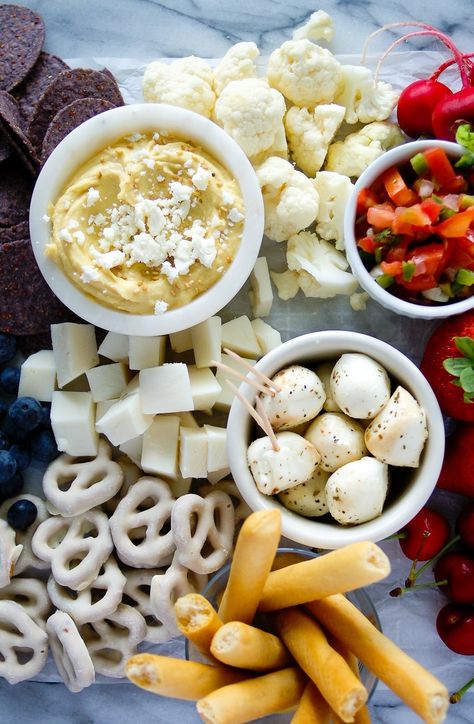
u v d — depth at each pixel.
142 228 0.49
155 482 0.53
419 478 0.47
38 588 0.54
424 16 0.57
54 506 0.53
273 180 0.52
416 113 0.53
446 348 0.51
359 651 0.44
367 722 0.45
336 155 0.55
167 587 0.51
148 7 0.57
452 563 0.53
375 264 0.52
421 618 0.55
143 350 0.53
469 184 0.51
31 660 0.53
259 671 0.46
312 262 0.54
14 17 0.55
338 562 0.42
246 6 0.57
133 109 0.49
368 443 0.47
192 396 0.52
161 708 0.55
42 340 0.55
